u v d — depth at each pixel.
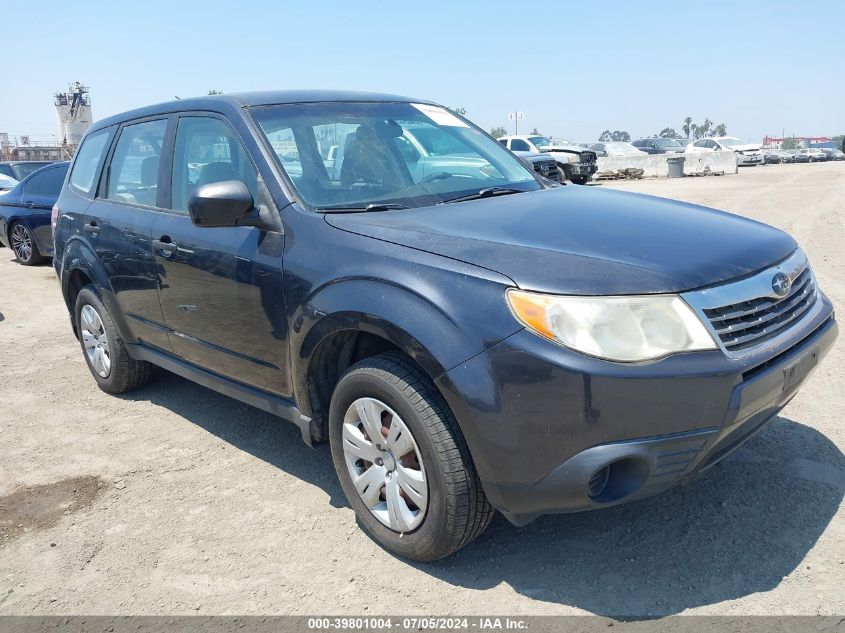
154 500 3.49
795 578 2.61
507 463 2.42
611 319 2.30
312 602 2.67
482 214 3.05
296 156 3.42
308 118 3.67
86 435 4.33
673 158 24.81
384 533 2.90
